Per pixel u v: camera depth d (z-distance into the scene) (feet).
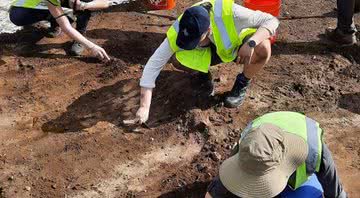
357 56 16.35
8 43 16.71
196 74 14.70
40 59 16.05
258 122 8.68
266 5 15.80
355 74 15.47
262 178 7.88
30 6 15.60
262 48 12.56
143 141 13.28
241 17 12.19
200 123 13.53
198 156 12.86
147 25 17.51
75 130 13.61
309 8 18.49
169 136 13.41
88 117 13.98
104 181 12.28
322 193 8.98
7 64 15.88
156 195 11.94
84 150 13.05
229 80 15.07
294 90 14.83
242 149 7.82
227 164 8.29
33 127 13.74
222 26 12.25
